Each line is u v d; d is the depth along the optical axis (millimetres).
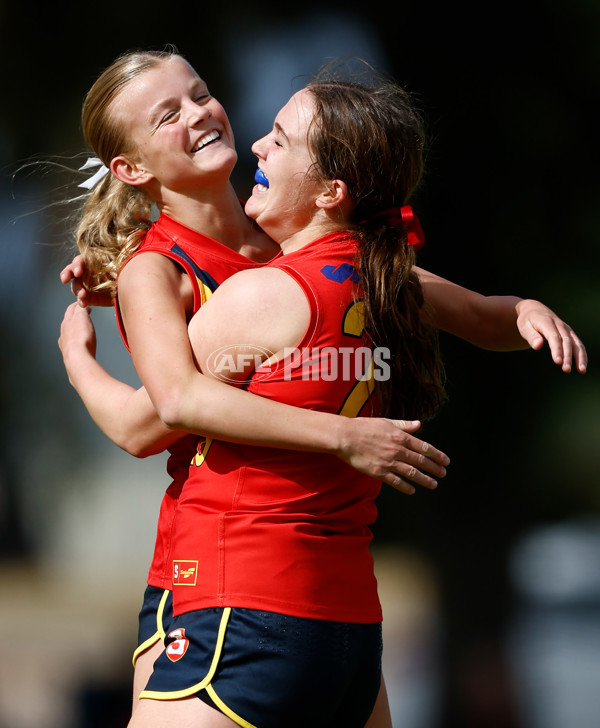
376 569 22438
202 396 7039
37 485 29375
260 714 6918
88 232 9422
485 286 20828
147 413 7832
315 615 7098
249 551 7094
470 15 21062
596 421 21391
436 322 9297
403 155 8086
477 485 21516
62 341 9117
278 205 8008
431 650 21484
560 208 20938
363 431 7094
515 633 21500
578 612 26781
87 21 22344
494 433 21391
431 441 21453
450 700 20844
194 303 7941
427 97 21016
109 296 9477
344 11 21641
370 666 7621
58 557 30875
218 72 21688
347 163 7793
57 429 28172
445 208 20812
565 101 21047
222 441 7367
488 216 20828
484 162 20844
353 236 7828
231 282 7430
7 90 22297
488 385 21328
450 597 21297
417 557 21844
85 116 8844
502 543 21453
